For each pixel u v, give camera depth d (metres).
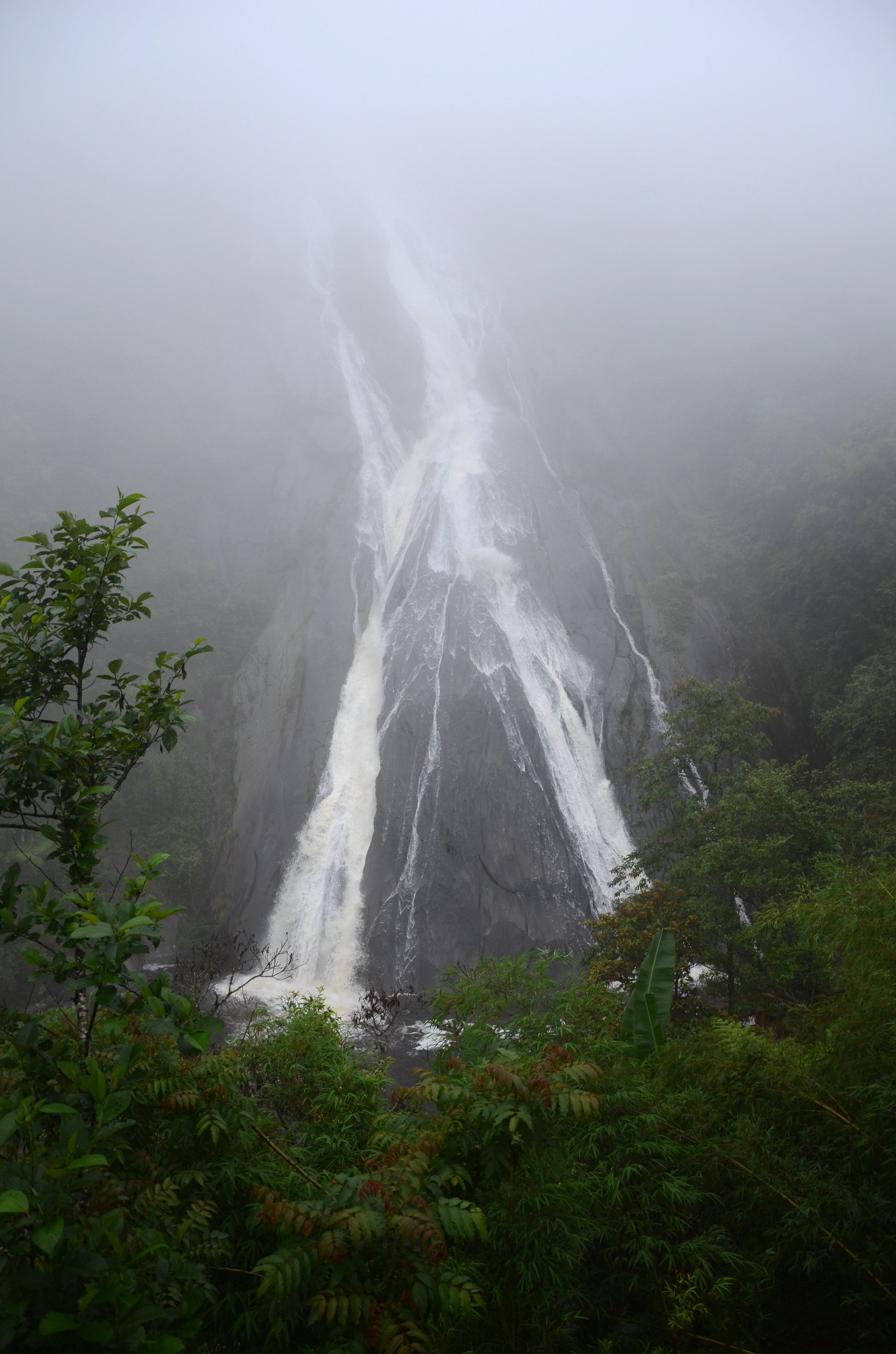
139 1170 3.85
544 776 33.59
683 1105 4.91
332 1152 5.08
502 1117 3.43
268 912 32.19
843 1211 4.04
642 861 21.06
